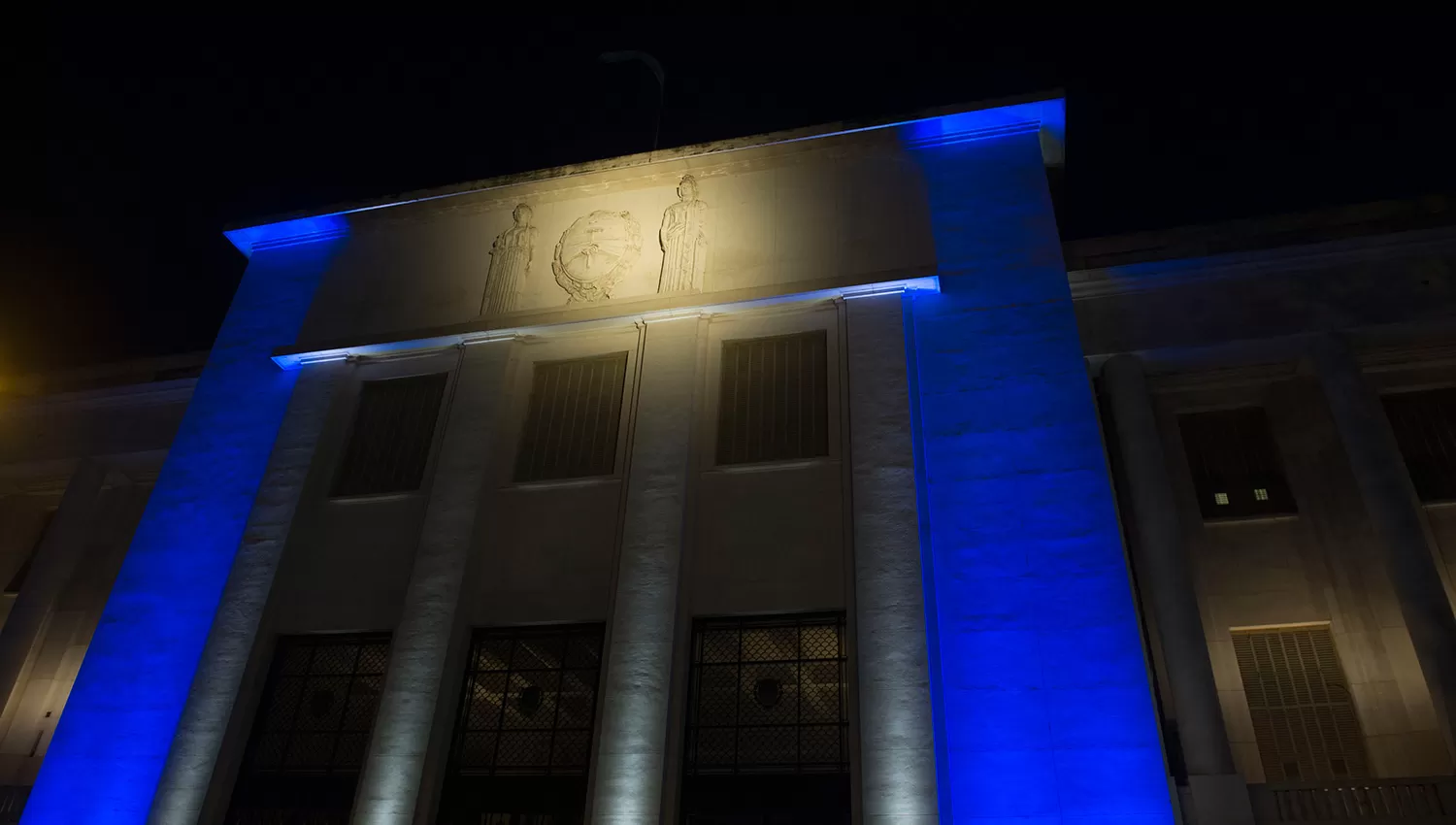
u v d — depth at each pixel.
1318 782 14.38
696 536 16.39
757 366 18.06
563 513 17.20
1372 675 16.64
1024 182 18.72
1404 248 18.41
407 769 15.04
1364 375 18.77
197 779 15.90
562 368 19.19
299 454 19.05
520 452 18.41
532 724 16.06
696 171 20.53
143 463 24.20
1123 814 12.70
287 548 18.03
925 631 14.25
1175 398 19.97
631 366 18.41
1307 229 18.97
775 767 14.46
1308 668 17.30
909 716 13.68
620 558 16.08
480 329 19.41
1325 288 18.44
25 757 22.00
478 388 18.81
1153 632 17.00
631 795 14.00
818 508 16.08
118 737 16.83
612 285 19.39
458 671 16.11
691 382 17.64
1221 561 18.36
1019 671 13.96
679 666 15.12
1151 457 17.28
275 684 17.16
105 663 17.61
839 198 19.39
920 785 13.17
